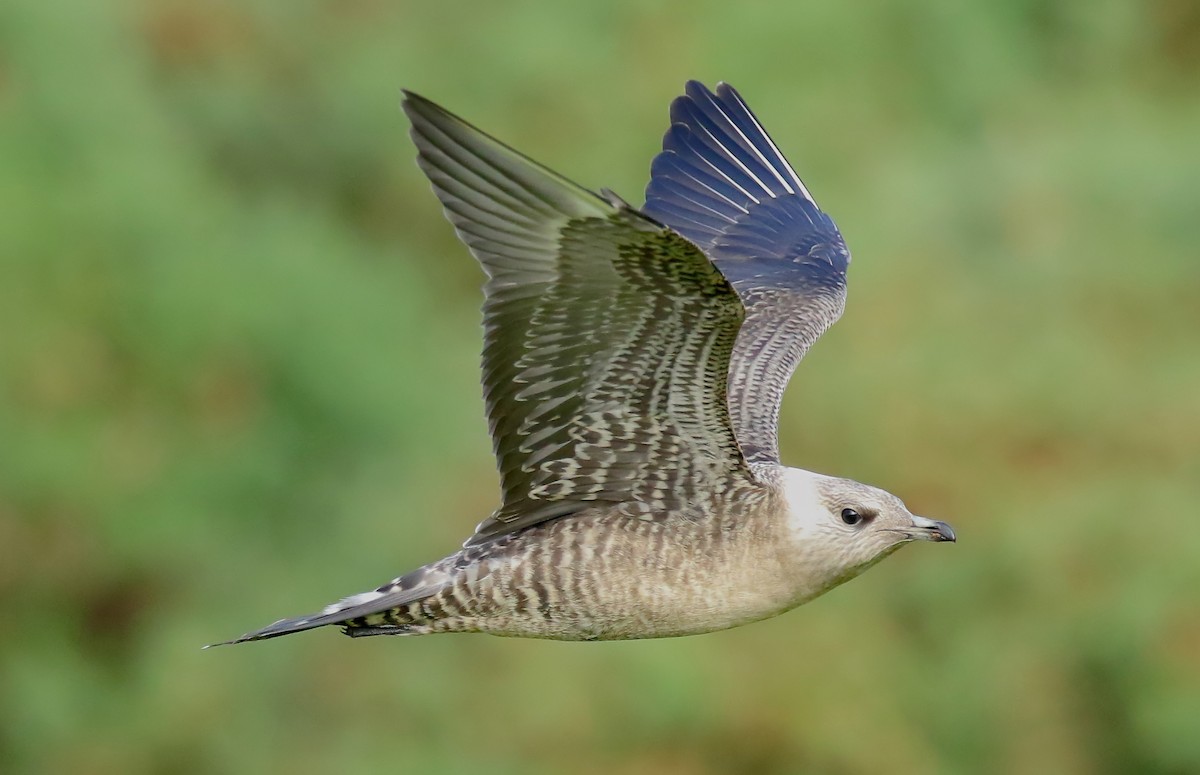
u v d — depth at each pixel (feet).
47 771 49.70
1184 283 58.65
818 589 29.73
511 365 27.53
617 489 29.04
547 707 48.24
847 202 61.77
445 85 65.57
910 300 57.00
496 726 48.34
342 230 63.26
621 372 27.58
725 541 29.30
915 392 54.44
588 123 64.28
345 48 66.85
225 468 52.90
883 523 29.73
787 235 37.37
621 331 27.04
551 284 26.58
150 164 58.39
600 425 28.27
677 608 29.45
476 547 29.45
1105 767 50.21
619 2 66.23
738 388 33.14
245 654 50.19
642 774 47.93
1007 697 50.14
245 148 64.69
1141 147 64.03
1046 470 53.62
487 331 26.99
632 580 29.27
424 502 52.95
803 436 54.19
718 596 29.43
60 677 50.49
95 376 53.47
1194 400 54.34
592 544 29.22
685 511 29.22
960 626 51.37
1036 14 70.54
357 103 65.57
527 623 29.63
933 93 66.28
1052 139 64.90
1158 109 67.87
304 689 49.78
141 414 53.57
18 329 53.06
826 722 48.91
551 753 48.01
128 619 51.98
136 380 53.93
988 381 54.65
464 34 66.64
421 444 55.26
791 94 64.90
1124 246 59.82
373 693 49.21
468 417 56.70
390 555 51.80
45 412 52.54
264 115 65.31
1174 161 62.75
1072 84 69.36
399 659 49.47
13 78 58.75
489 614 29.50
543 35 65.46
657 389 27.66
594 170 63.46
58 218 54.70
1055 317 57.16
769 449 31.63
